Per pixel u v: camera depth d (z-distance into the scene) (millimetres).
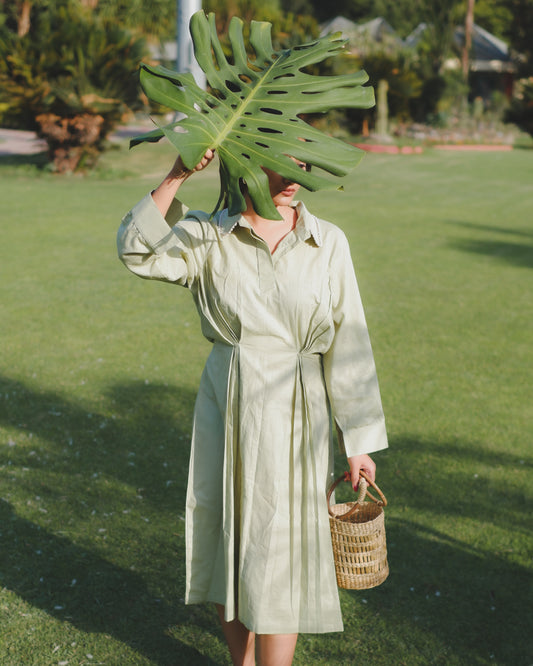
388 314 7438
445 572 3277
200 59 2273
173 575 3213
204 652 2760
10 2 25016
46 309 7188
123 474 4086
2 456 4227
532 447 4598
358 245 10742
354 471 2420
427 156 24375
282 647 2377
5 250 9555
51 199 13500
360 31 32438
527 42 37594
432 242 11109
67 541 3422
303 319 2268
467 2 37531
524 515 3795
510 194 16547
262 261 2246
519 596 3121
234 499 2350
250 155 2029
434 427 4852
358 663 2711
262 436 2281
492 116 32375
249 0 20219
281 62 2352
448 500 3926
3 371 5559
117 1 22906
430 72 30312
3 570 3176
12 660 2654
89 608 2967
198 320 7051
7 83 16141
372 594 3119
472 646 2812
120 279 8422
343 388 2373
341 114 26859
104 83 16641
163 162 19250
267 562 2291
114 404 5031
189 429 4699
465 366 6035
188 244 2271
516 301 8062
